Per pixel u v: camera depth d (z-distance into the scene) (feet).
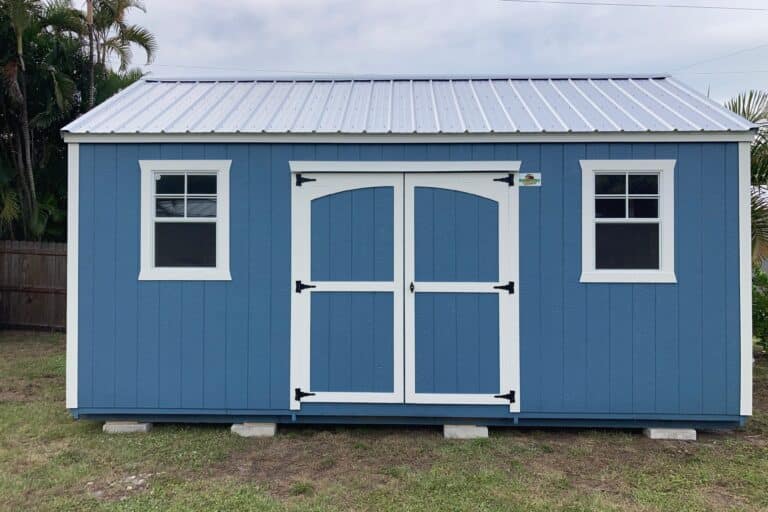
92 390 16.63
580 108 18.38
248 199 16.62
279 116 18.03
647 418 16.21
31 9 33.04
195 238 16.83
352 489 12.96
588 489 13.00
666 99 19.11
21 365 25.25
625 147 16.19
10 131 34.94
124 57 40.81
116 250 16.63
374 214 16.55
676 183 16.11
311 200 16.57
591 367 16.25
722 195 16.06
